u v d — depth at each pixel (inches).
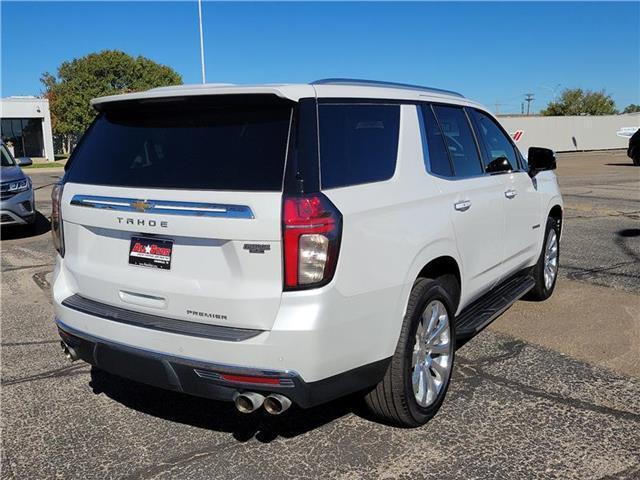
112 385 165.6
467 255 157.5
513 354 181.0
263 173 109.7
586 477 118.8
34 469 125.0
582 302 232.8
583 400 151.1
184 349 113.7
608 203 530.0
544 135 1718.8
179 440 135.8
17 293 261.9
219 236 109.8
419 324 134.5
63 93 2454.5
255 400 110.2
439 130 155.9
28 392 161.3
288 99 112.4
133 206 120.1
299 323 106.7
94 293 131.0
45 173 1285.7
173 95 119.3
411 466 123.5
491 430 136.9
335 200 111.8
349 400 153.0
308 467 124.0
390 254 121.9
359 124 126.9
